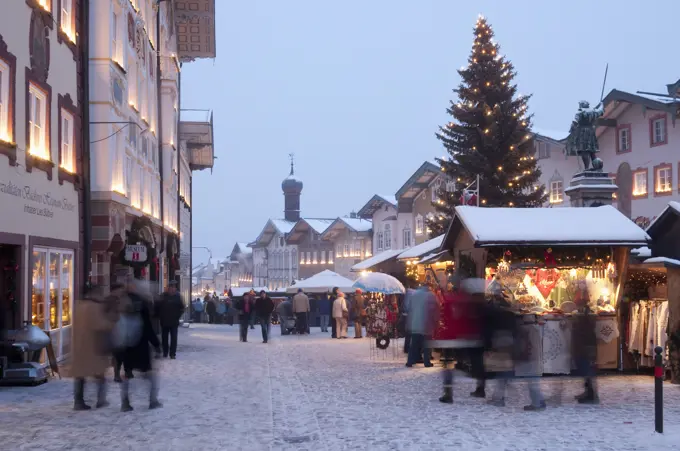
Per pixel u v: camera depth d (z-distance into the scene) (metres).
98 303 12.14
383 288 24.38
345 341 29.30
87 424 10.87
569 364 15.94
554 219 16.41
